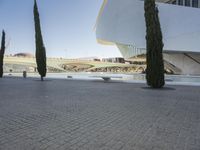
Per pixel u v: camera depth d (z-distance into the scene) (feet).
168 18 71.92
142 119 16.76
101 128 14.21
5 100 26.91
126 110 20.47
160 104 23.94
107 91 37.40
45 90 39.29
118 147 10.68
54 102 25.35
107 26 76.64
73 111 19.98
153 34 40.91
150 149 10.39
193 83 53.01
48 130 13.75
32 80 72.54
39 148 10.57
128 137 12.25
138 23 71.92
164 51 73.10
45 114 18.67
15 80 72.38
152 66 42.04
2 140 11.78
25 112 19.53
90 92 35.96
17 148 10.57
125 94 33.06
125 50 87.76
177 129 13.89
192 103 24.62
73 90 39.29
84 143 11.29
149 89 40.42
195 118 17.07
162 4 72.23
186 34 71.87
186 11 72.59
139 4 71.77
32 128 14.21
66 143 11.30
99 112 19.54
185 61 82.79
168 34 71.41
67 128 14.21
